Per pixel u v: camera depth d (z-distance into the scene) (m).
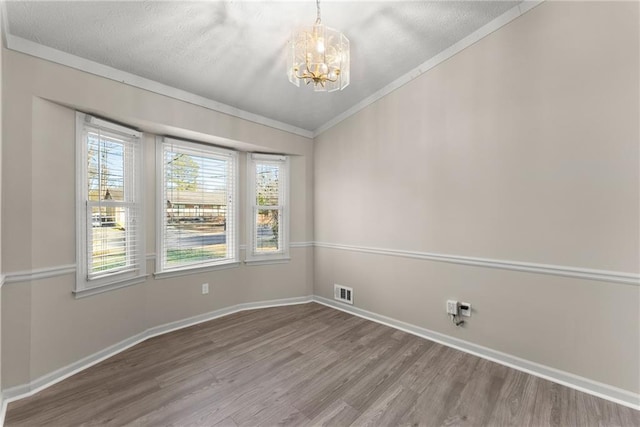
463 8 2.10
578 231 1.92
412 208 2.82
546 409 1.73
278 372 2.13
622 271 1.78
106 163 2.41
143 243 2.66
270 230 3.69
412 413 1.71
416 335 2.77
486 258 2.33
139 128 2.62
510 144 2.20
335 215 3.59
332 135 3.62
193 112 2.76
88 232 2.25
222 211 3.34
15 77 1.83
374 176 3.16
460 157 2.47
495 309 2.29
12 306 1.83
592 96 1.86
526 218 2.13
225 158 3.36
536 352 2.10
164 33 1.98
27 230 1.89
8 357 1.80
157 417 1.66
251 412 1.71
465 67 2.43
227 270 3.34
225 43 2.15
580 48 1.90
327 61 1.71
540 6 2.04
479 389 1.93
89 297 2.22
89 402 1.78
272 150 3.51
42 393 1.86
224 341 2.63
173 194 2.95
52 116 2.01
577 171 1.92
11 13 1.65
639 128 1.72
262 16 1.93
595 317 1.87
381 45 2.42
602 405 1.76
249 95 2.89
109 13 1.77
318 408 1.75
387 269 3.04
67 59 2.03
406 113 2.85
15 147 1.84
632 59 1.74
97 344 2.27
